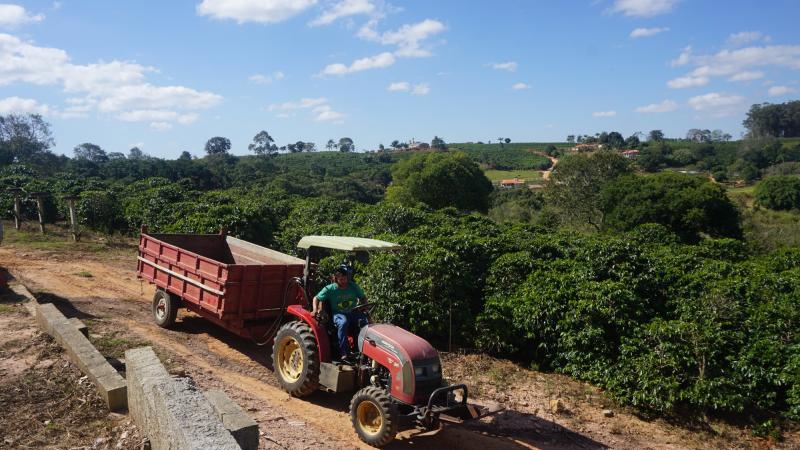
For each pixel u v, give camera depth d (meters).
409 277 10.92
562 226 40.38
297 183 68.06
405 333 6.87
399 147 176.25
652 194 29.70
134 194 26.89
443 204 50.62
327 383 7.10
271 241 18.69
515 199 63.81
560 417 7.94
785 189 45.66
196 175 60.38
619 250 11.95
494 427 7.38
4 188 26.73
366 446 6.35
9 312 9.89
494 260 12.37
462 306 10.88
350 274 7.64
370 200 69.62
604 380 8.87
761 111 127.12
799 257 14.80
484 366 9.76
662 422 8.08
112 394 6.27
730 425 8.14
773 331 9.45
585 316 9.55
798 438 7.85
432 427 6.45
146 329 10.14
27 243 18.77
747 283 11.51
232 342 9.78
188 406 4.55
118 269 15.83
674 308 10.92
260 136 145.75
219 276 8.63
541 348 10.12
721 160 94.56
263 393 7.67
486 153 145.75
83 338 7.91
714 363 8.53
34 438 5.47
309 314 7.58
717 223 28.39
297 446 6.17
